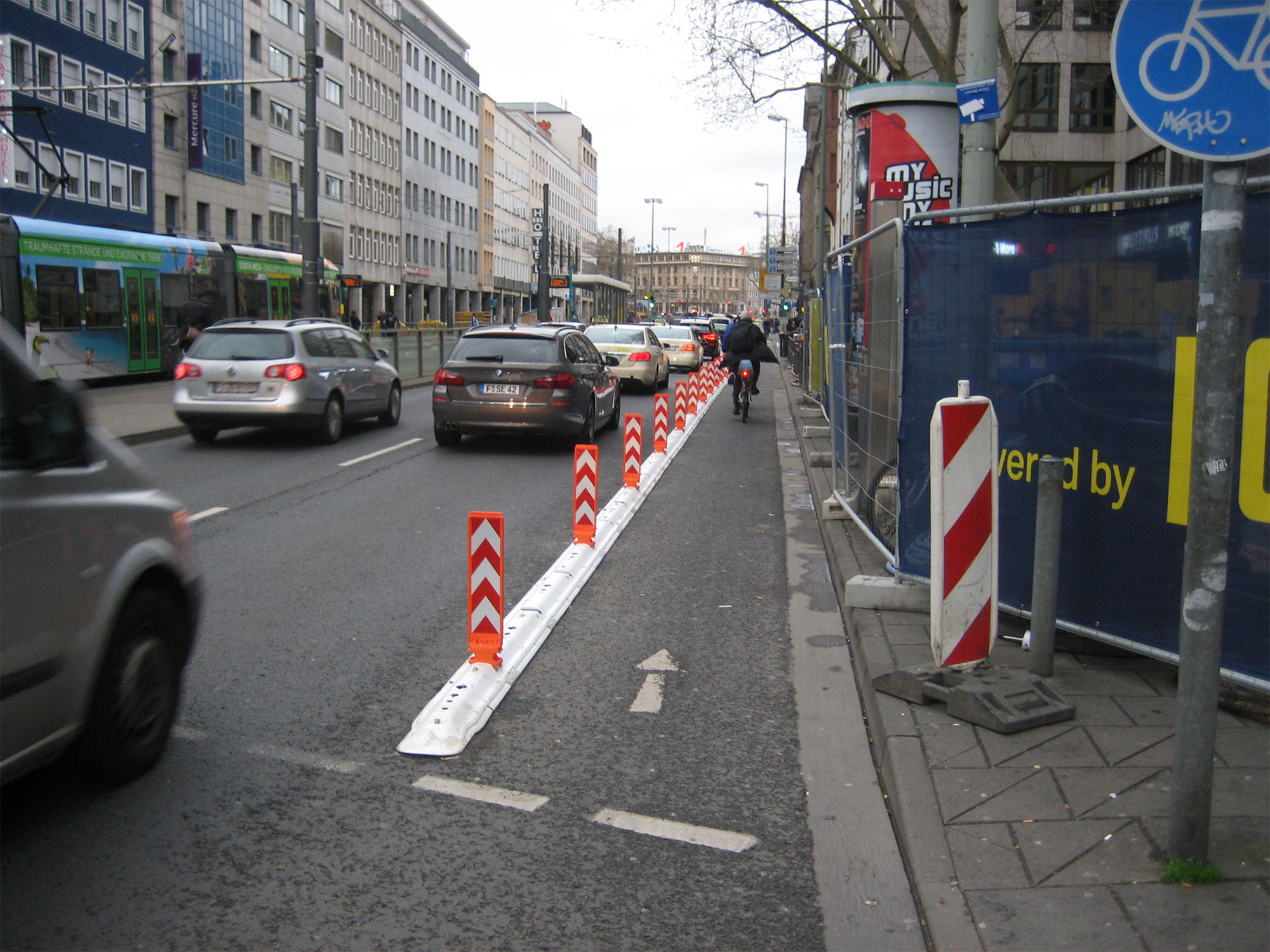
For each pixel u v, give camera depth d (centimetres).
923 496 650
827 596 762
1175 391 491
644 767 462
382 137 7969
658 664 605
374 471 1305
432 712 498
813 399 2208
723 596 761
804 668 602
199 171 5338
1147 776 417
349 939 328
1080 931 317
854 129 1270
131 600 419
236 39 5672
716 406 2459
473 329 1533
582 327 2791
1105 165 3216
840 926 339
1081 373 535
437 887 359
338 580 775
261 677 566
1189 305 481
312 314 2505
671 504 1147
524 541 920
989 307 587
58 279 2453
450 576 791
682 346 3778
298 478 1244
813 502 1156
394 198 8244
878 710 496
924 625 623
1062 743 450
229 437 1631
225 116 5584
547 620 678
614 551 909
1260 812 381
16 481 354
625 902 352
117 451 423
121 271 2666
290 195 6412
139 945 322
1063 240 539
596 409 1614
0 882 356
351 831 397
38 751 365
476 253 10381
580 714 527
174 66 5122
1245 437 447
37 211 2606
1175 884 339
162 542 433
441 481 1238
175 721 462
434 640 634
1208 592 335
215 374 1480
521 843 392
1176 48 319
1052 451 555
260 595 730
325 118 6900
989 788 411
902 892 360
